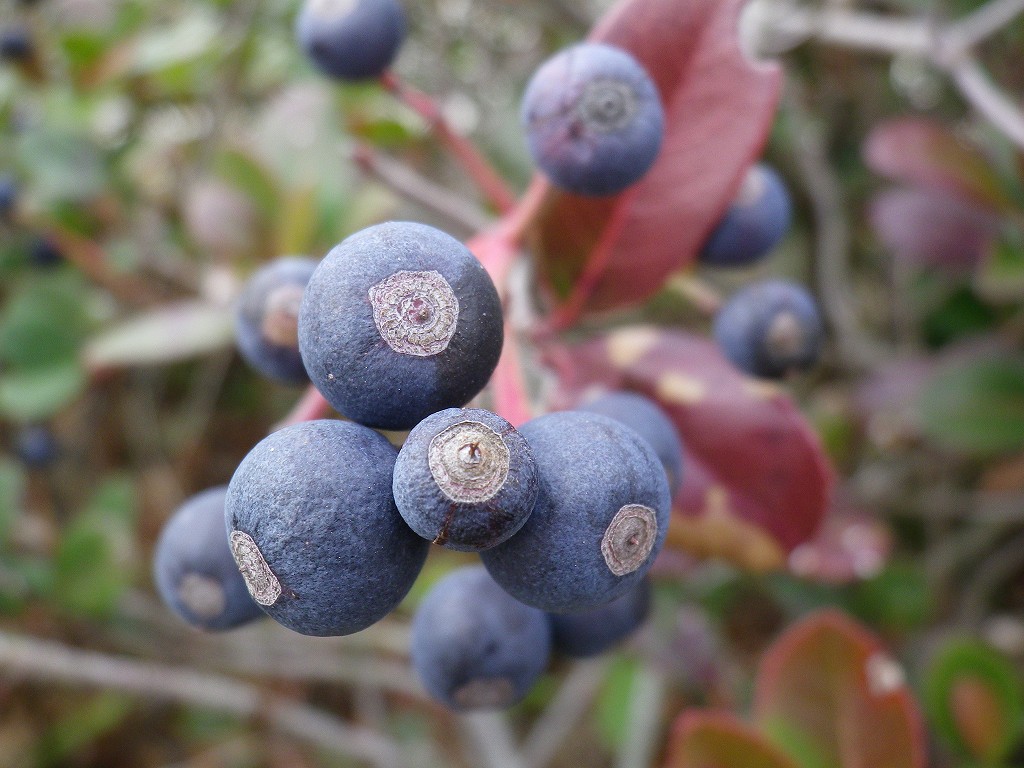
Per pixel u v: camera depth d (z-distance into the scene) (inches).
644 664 5.3
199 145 6.6
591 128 2.3
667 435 2.5
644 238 2.9
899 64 7.1
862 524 5.0
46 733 6.3
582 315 3.0
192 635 6.2
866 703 3.2
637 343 3.2
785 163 6.7
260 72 6.5
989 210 4.6
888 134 4.7
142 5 5.8
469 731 5.8
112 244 5.8
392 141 5.1
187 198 5.8
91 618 5.3
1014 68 6.1
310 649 6.2
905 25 5.0
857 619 5.7
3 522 5.1
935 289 6.2
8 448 7.1
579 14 5.2
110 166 6.0
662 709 5.9
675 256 2.9
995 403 5.0
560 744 6.8
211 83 6.2
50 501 6.9
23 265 6.2
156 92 6.4
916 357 5.7
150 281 6.0
